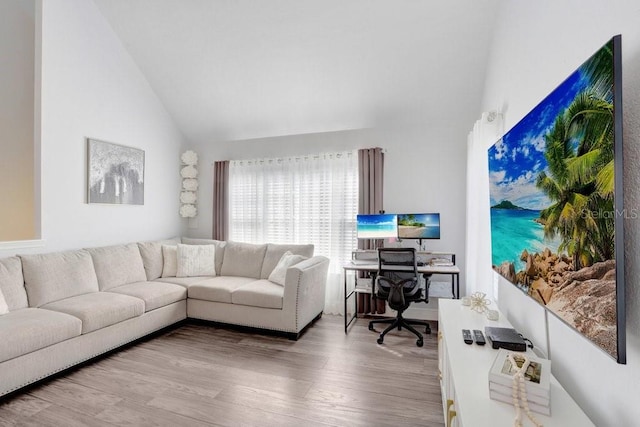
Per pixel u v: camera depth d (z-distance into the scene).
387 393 2.21
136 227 4.07
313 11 2.97
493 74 2.78
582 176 1.04
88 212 3.47
